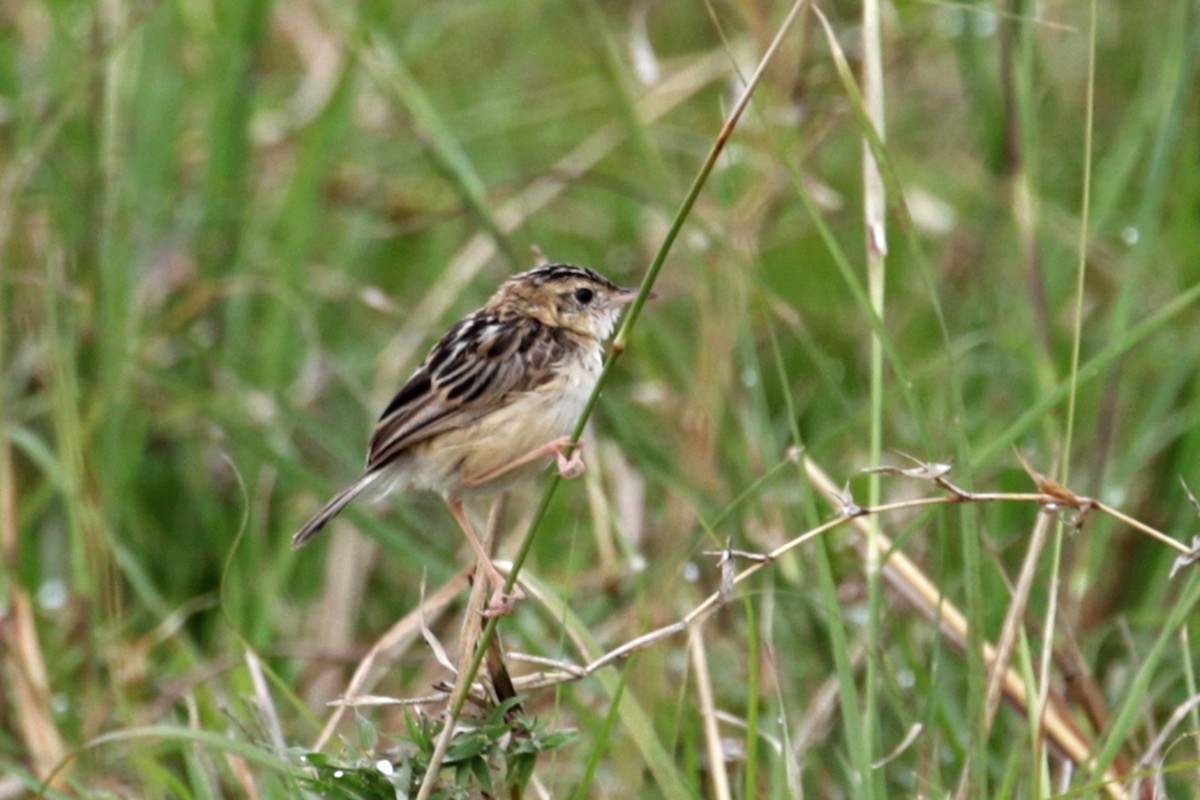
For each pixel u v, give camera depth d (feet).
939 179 51.96
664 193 39.81
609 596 37.06
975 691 26.05
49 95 45.70
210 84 48.57
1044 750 26.55
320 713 38.11
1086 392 43.01
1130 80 52.54
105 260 43.34
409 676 40.34
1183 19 38.70
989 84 43.75
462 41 58.54
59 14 46.80
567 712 36.27
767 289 37.11
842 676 26.58
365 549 41.45
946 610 30.73
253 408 43.47
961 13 43.27
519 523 42.37
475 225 49.85
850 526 34.88
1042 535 26.71
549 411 30.89
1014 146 40.81
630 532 39.88
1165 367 44.37
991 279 44.34
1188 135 46.96
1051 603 26.63
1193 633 35.53
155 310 46.32
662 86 47.96
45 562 43.11
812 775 32.01
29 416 43.19
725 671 35.58
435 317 45.78
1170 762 33.01
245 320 46.65
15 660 34.42
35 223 44.70
